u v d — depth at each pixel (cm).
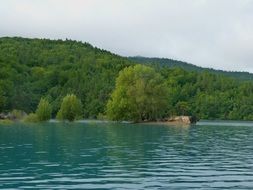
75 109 13988
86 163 3875
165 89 14025
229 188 2825
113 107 13825
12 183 2911
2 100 15100
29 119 13212
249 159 4306
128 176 3216
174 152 4881
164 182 2997
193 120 14112
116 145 5581
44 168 3562
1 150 4838
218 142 6384
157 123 13475
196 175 3300
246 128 11512
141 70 14025
